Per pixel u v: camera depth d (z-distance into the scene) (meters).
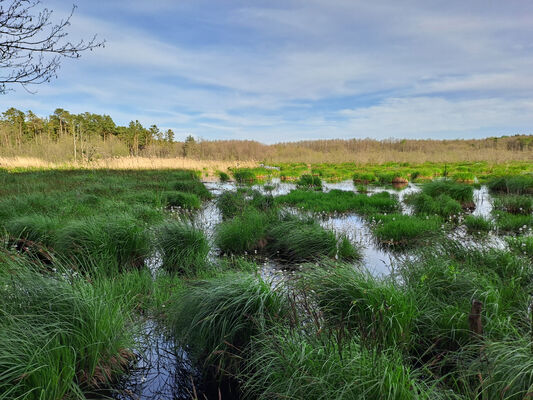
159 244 6.23
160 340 3.76
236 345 3.34
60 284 3.29
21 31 4.42
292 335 2.98
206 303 3.41
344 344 2.69
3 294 3.12
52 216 7.87
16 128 56.94
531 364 2.47
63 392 2.55
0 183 14.98
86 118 67.06
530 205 11.17
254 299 3.37
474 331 3.09
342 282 3.91
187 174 22.09
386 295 3.54
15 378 2.35
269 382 2.77
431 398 2.35
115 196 11.99
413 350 3.39
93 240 5.81
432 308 3.87
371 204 12.19
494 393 2.46
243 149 58.50
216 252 7.15
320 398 2.29
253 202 11.55
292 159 52.53
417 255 5.92
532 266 4.89
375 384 2.26
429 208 11.16
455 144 77.69
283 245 7.31
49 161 32.12
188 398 2.96
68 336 2.86
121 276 4.98
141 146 68.44
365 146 73.50
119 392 2.98
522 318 3.44
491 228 8.78
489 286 4.00
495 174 23.36
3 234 6.36
